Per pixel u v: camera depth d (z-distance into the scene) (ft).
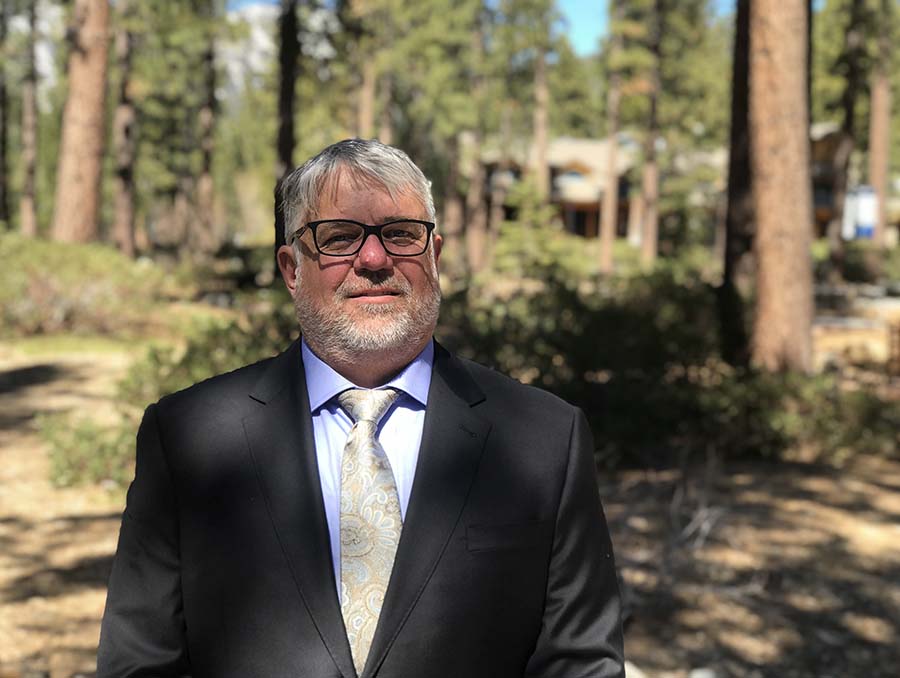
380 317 5.22
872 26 106.11
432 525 5.04
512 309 34.24
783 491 24.52
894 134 177.37
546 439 5.37
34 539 20.02
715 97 154.81
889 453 28.71
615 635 5.37
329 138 145.48
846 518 22.41
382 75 159.02
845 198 102.32
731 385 28.66
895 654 15.69
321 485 5.24
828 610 17.30
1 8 127.85
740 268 39.09
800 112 31.42
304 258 5.33
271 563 5.00
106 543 19.94
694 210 172.76
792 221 31.73
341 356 5.29
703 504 20.92
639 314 33.94
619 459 26.73
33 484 23.72
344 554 5.07
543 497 5.22
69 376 38.11
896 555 20.16
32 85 136.46
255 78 149.18
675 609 17.20
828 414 28.68
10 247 48.24
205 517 5.12
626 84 141.38
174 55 121.19
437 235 5.57
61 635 15.57
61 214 60.54
